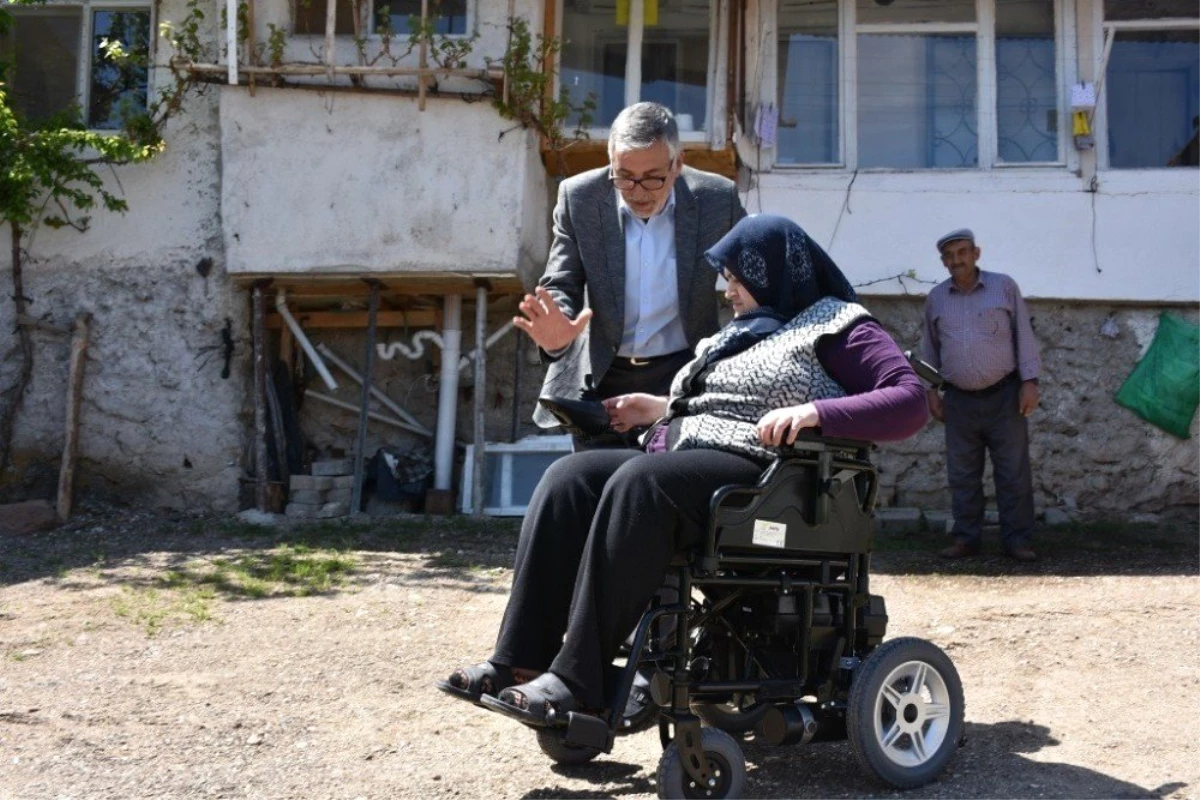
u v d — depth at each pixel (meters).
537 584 3.73
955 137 10.03
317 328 10.09
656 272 4.52
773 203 9.83
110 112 10.11
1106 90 9.89
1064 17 9.88
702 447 3.81
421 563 7.74
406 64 9.40
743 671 4.08
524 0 9.28
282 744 4.54
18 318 9.61
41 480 9.60
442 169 9.18
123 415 9.58
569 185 4.63
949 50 10.05
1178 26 9.82
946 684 4.03
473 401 9.89
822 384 3.79
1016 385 8.02
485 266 9.16
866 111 10.10
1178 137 9.88
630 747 4.50
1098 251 9.60
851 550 3.92
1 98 9.30
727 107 9.56
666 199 4.45
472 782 4.13
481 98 9.13
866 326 3.82
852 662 3.96
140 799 3.99
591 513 3.77
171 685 5.27
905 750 3.99
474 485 9.45
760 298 3.96
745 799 3.88
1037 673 5.29
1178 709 4.73
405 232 9.22
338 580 7.26
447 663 5.62
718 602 3.85
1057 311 9.72
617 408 4.21
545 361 4.31
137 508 9.57
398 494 9.62
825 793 3.93
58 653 5.77
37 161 9.20
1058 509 9.59
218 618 6.40
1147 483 9.57
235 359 9.62
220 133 9.50
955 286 8.12
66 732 4.64
